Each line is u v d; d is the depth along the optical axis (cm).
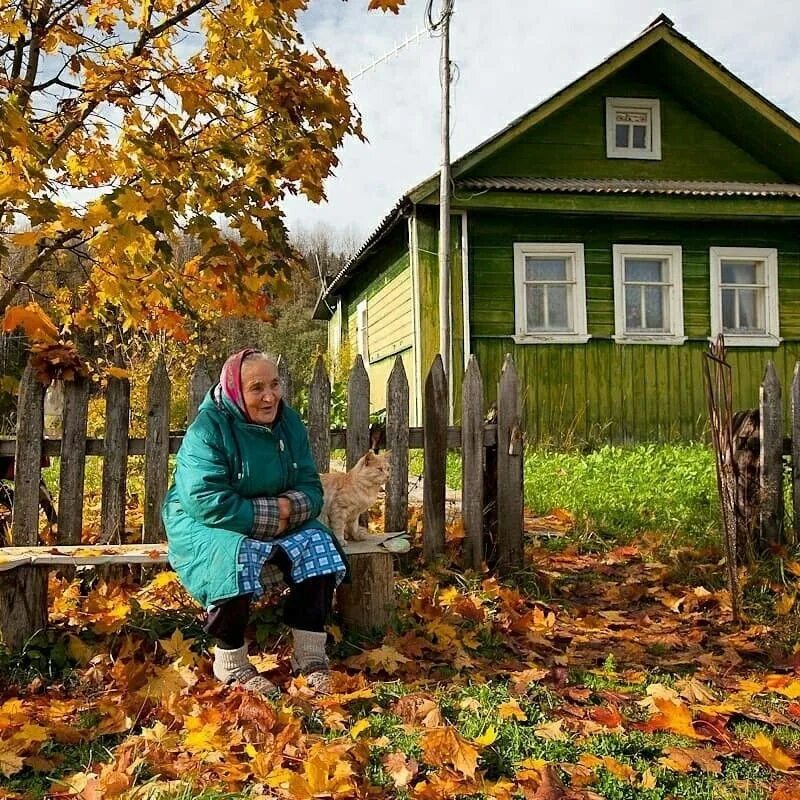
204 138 477
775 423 555
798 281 1327
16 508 469
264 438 361
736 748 288
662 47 1266
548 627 423
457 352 1223
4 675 351
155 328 457
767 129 1299
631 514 663
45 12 480
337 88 470
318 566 346
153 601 443
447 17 1106
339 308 2489
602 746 288
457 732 283
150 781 256
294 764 272
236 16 443
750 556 538
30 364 472
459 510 679
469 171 1262
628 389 1276
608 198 1195
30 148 347
